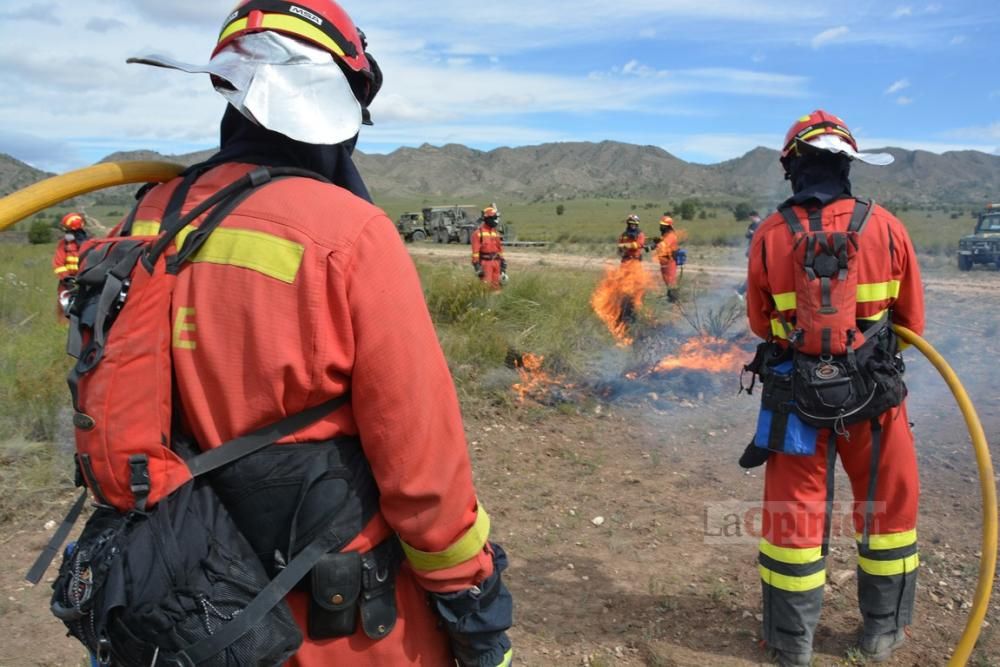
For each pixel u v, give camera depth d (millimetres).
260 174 1572
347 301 1477
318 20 1641
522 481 5562
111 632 1444
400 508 1529
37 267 16531
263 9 1628
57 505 4848
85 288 1535
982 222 24156
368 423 1509
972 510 4906
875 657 3387
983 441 2965
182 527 1448
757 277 3291
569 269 20766
